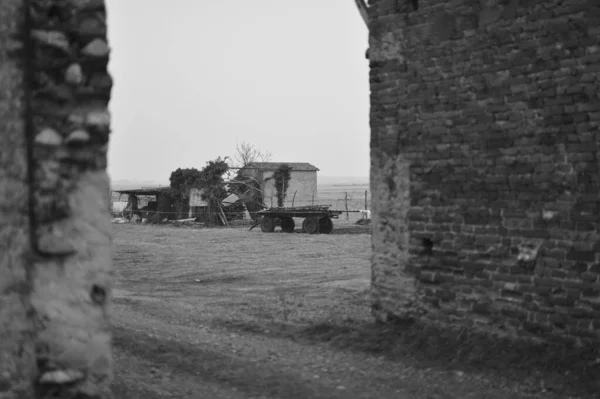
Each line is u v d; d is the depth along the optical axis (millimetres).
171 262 20875
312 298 13102
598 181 7043
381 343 8648
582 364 6969
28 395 4680
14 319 4699
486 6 8078
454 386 7074
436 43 8648
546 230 7512
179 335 9320
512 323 7836
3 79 4727
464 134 8352
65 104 4773
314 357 8352
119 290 15031
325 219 33656
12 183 4723
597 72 7043
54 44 4707
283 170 46938
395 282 9188
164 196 45938
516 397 6664
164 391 6812
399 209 9148
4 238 4750
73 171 4781
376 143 9422
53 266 4719
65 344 4738
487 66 8078
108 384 4859
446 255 8578
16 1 4680
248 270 18562
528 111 7668
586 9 7121
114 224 44438
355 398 6742
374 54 9391
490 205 8094
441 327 8594
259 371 7660
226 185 44938
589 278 7109
